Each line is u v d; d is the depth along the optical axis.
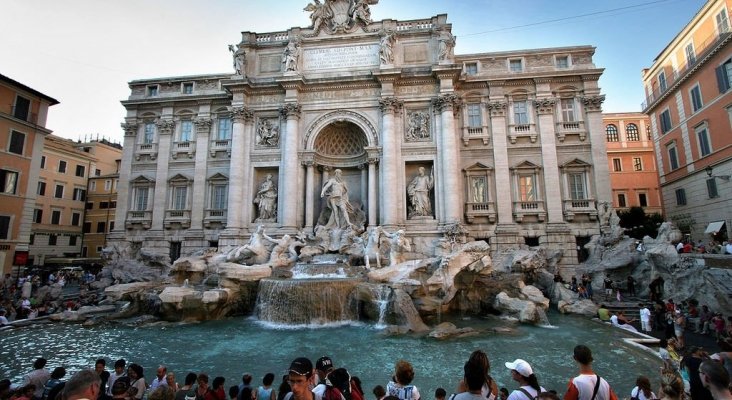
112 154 61.03
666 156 39.84
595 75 34.47
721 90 31.03
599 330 19.09
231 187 34.59
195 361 14.62
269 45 37.19
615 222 31.80
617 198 51.50
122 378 7.68
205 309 21.92
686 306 20.36
